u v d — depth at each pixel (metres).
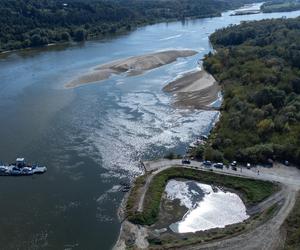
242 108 131.62
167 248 77.88
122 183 99.50
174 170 103.50
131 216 86.94
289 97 134.75
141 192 94.75
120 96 153.88
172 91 160.50
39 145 116.31
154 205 90.50
